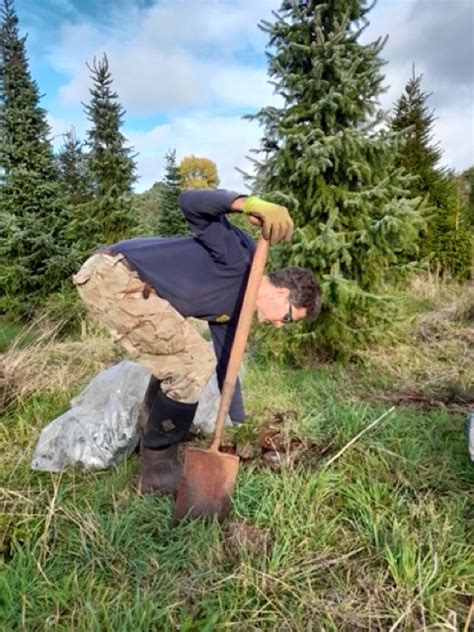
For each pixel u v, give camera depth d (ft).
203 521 4.86
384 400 8.94
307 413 7.97
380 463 6.11
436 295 21.58
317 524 4.88
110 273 4.78
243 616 3.81
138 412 6.37
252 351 12.44
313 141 10.77
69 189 32.01
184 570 4.28
